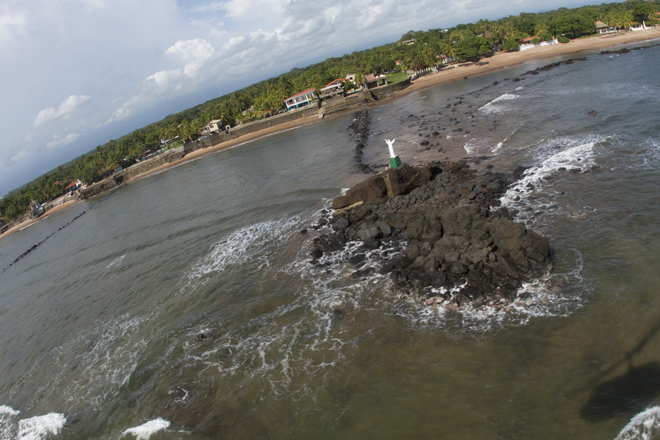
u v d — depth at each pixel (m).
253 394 20.06
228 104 157.88
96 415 22.39
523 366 17.52
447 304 22.48
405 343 20.78
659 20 121.12
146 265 42.88
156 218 62.06
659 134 37.41
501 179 36.16
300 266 31.92
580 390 15.73
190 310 30.33
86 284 44.56
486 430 15.12
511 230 23.73
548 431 14.49
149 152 147.25
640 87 55.03
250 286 31.14
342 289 27.05
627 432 13.70
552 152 40.53
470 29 171.25
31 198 137.50
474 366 18.20
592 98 55.75
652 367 15.83
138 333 29.62
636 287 19.97
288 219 42.69
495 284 22.92
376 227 32.25
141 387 23.30
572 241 25.27
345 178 50.97
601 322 18.58
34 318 41.06
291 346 22.86
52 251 70.44
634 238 23.86
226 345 24.55
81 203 120.44
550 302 20.70
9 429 24.12
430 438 15.42
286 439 17.08
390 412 17.03
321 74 161.62
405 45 189.50
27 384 28.53
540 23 150.25
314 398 18.83
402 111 89.19
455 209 27.38
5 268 74.12
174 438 18.72
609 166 34.12
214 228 47.06
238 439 17.72
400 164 41.97
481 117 62.91
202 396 20.86
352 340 22.06
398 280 25.55
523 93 71.81
